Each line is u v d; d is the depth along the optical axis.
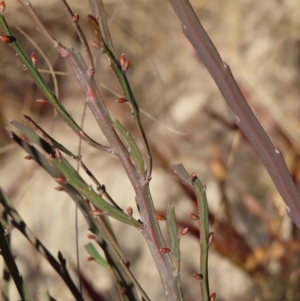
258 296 0.50
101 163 0.78
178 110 0.81
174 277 0.29
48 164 0.33
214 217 0.54
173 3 0.28
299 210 0.29
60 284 0.55
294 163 0.57
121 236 0.73
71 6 0.81
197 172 0.73
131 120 0.72
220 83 0.29
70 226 0.71
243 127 0.29
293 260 0.52
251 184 0.69
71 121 0.28
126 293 0.33
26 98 0.79
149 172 0.29
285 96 0.79
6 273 0.35
